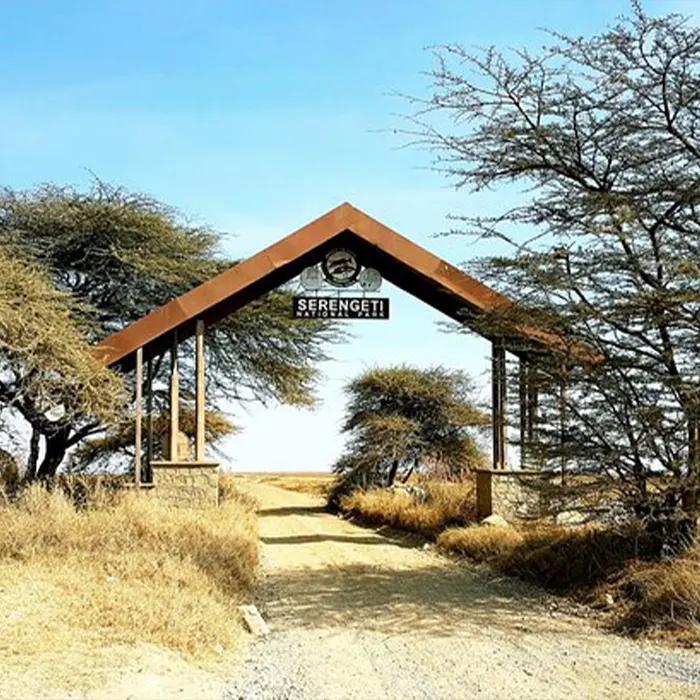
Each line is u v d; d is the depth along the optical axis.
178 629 8.38
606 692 7.36
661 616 10.01
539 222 12.69
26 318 15.84
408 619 10.70
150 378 20.38
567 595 12.17
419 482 29.06
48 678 6.86
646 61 11.54
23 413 17.77
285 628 10.15
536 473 14.51
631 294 11.42
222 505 19.83
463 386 31.66
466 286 17.98
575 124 12.30
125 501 15.04
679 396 11.40
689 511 11.73
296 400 27.88
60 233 23.38
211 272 24.80
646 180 12.02
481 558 15.77
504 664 8.40
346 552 17.62
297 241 18.16
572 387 12.20
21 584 9.23
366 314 18.97
